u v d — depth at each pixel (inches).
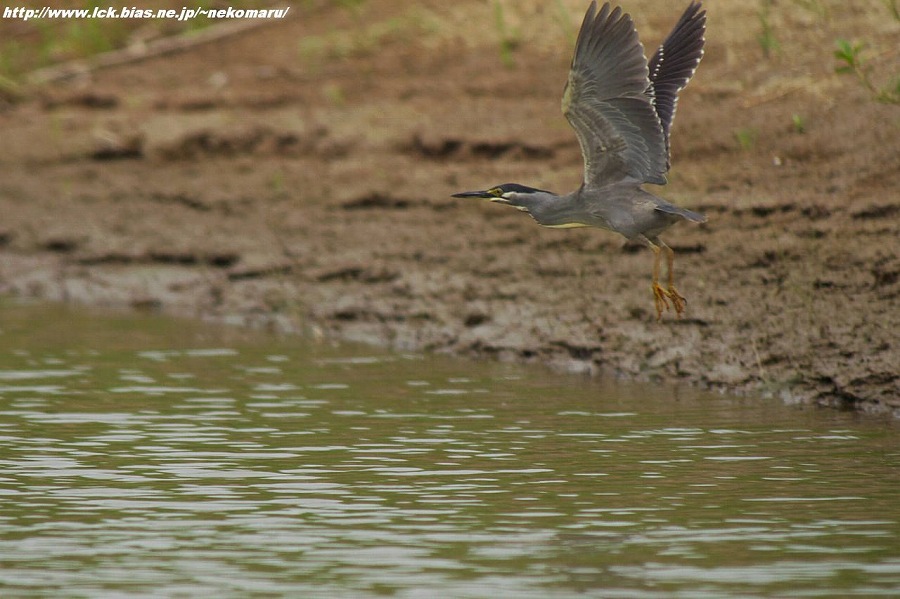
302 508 386.9
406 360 590.9
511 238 660.1
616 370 559.8
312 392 529.3
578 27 801.6
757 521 368.8
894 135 601.0
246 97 839.1
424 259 670.5
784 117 648.4
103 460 437.1
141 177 814.5
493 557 345.1
